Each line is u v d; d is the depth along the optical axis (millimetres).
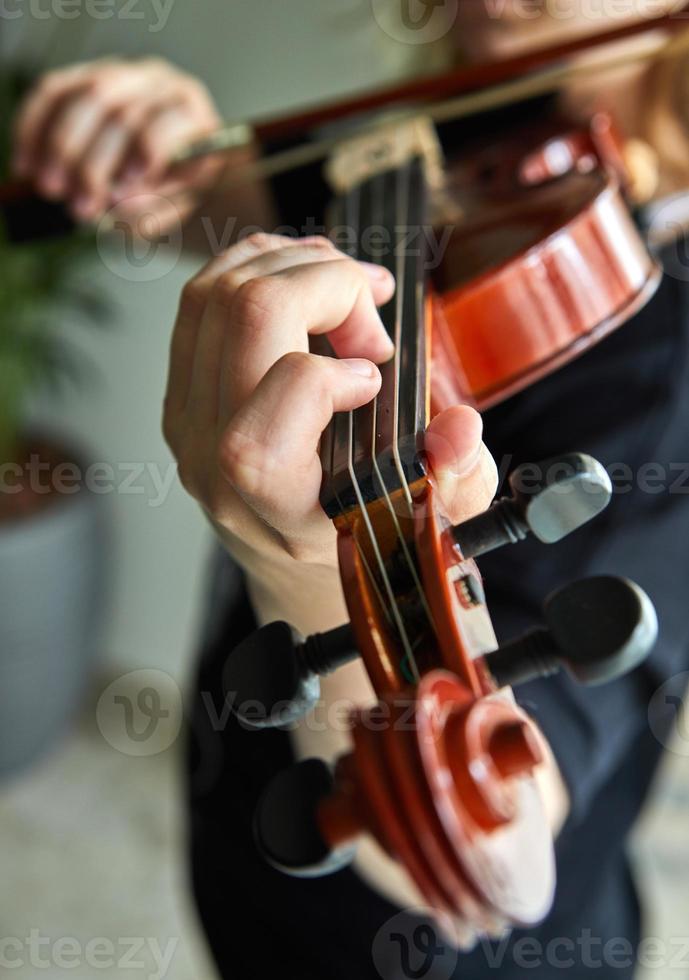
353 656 414
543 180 770
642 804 767
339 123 956
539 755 382
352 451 438
